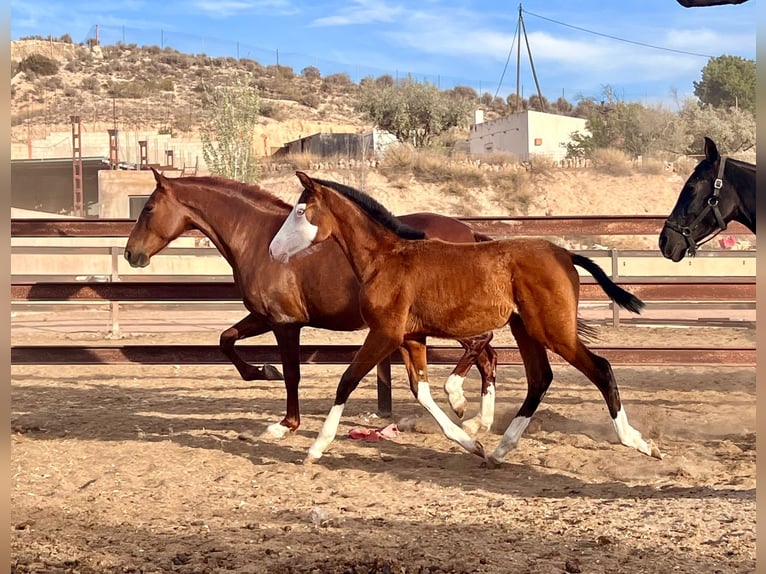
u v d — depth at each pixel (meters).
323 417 8.22
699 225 7.02
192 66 89.44
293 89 82.62
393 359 8.23
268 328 7.50
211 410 8.64
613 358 8.34
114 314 14.24
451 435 6.28
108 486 5.81
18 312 18.94
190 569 4.09
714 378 10.48
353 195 6.28
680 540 4.34
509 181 31.73
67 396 9.53
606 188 31.77
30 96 70.38
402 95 50.97
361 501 5.38
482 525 4.73
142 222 7.39
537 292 5.80
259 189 7.34
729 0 4.52
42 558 4.27
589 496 5.35
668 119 41.84
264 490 5.67
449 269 5.95
